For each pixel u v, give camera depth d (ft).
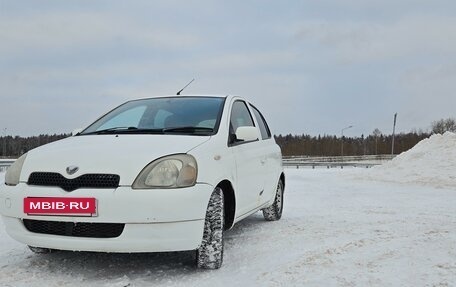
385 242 14.88
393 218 21.03
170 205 10.71
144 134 13.44
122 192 10.65
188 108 15.29
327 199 31.07
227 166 13.11
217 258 12.05
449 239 15.20
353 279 10.80
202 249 11.93
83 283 11.06
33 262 13.05
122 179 10.82
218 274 11.70
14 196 11.42
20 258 13.64
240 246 14.92
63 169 11.26
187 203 10.92
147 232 10.72
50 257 13.60
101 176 10.97
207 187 11.53
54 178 11.28
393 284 10.40
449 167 53.83
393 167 59.47
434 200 30.71
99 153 11.57
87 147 12.09
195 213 11.11
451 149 59.21
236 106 16.53
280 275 11.26
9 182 12.05
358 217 21.44
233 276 11.47
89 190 10.76
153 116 15.11
